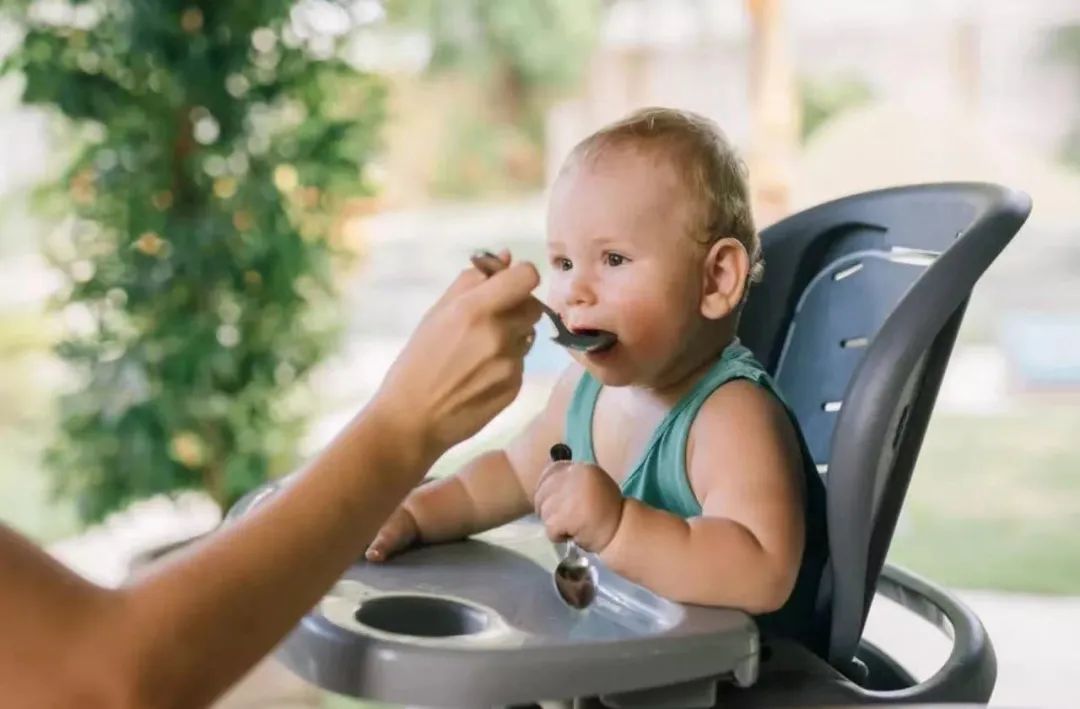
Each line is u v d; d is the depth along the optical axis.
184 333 1.83
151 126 1.83
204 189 1.86
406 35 4.51
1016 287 4.24
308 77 1.89
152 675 0.52
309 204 1.94
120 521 2.55
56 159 2.07
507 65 4.71
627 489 0.90
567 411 0.99
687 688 0.72
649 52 4.55
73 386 2.18
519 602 0.80
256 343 1.91
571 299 0.89
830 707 0.79
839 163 4.39
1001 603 2.30
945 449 3.23
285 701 1.74
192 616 0.54
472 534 0.95
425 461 0.63
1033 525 2.71
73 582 0.53
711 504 0.82
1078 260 4.27
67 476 1.94
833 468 0.85
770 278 1.08
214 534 0.59
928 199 0.97
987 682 0.88
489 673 0.66
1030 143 4.38
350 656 0.69
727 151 0.92
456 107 4.77
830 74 4.50
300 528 0.58
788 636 0.89
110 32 1.80
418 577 0.85
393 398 0.63
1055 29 4.35
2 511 2.67
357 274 3.12
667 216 0.87
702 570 0.76
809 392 1.05
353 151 1.95
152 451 1.85
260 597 0.56
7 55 1.86
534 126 4.82
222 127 1.84
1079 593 2.34
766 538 0.79
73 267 1.93
